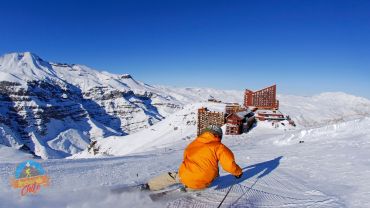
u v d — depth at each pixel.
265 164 12.37
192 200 6.62
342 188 7.97
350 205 6.58
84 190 6.97
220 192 7.45
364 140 16.02
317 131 23.00
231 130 68.12
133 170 12.24
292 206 6.64
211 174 6.74
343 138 18.61
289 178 9.52
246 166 12.16
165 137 125.62
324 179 9.19
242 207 6.47
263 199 7.09
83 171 11.72
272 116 79.44
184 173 6.77
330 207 6.49
